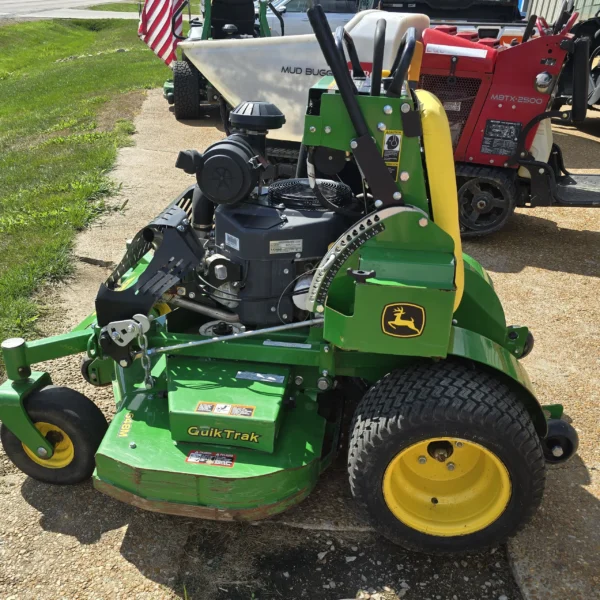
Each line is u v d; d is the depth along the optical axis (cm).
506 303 516
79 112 1167
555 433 296
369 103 249
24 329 447
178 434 276
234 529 293
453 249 256
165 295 312
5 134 1084
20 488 317
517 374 273
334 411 331
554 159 670
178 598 262
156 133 1014
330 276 267
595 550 284
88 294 507
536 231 681
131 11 3934
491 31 848
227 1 956
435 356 259
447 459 280
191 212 350
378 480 261
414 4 919
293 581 269
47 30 2919
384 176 255
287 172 591
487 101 603
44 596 262
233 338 292
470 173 620
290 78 585
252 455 274
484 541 269
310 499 309
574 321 489
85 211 665
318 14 237
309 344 293
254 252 289
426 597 263
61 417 296
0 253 564
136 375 321
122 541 287
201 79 1084
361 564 277
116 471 273
